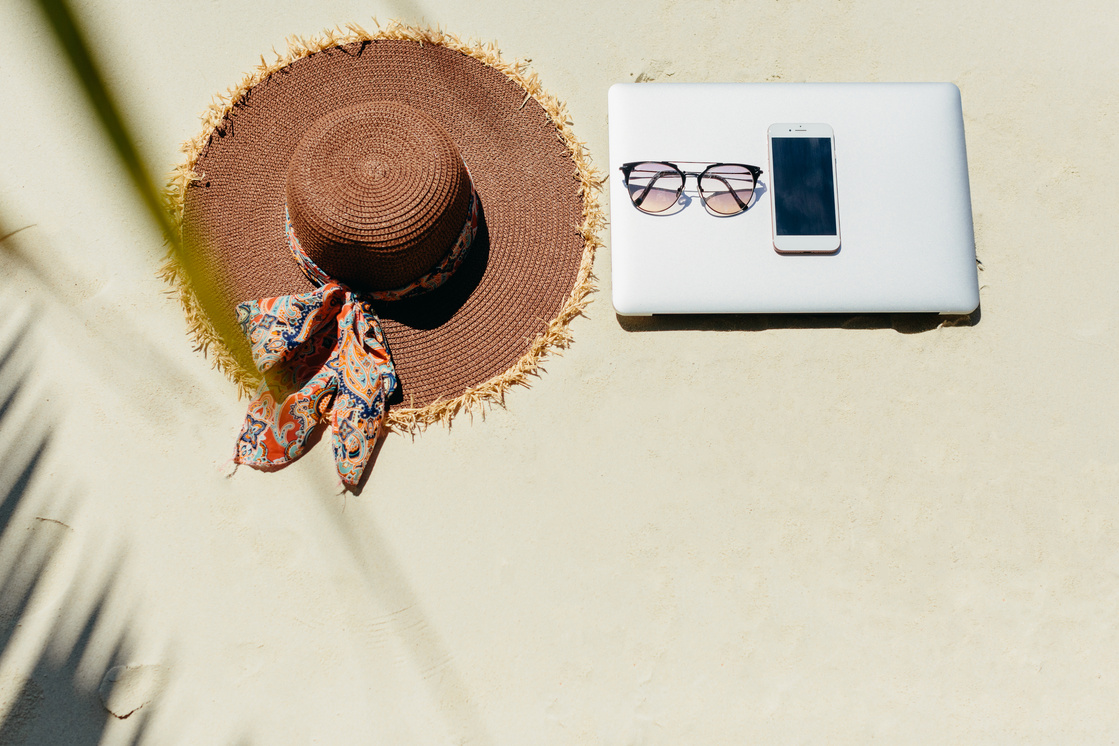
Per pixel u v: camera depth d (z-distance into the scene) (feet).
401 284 5.32
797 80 6.00
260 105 5.73
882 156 5.65
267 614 5.27
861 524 5.49
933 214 5.61
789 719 5.27
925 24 6.06
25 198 5.65
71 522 5.33
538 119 5.81
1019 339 5.73
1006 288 5.78
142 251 5.64
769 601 5.39
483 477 5.47
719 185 5.57
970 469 5.58
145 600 5.26
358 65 5.78
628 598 5.37
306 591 5.31
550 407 5.57
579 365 5.62
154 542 5.32
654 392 5.61
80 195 5.65
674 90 5.69
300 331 5.24
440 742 5.19
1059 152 5.96
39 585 5.25
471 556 5.38
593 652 5.30
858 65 6.02
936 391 5.66
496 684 5.25
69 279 5.58
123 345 5.53
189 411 5.48
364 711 5.20
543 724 5.23
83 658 5.18
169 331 5.56
